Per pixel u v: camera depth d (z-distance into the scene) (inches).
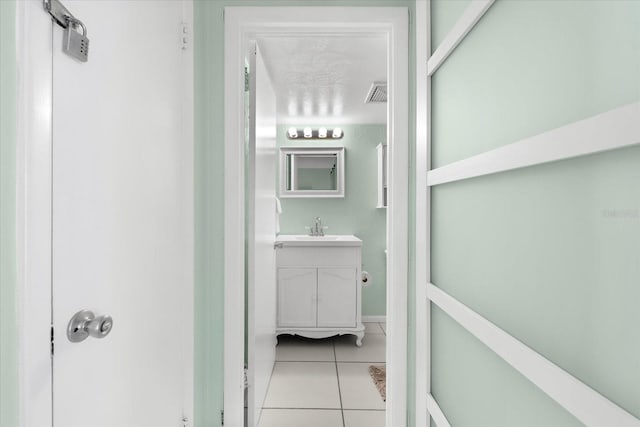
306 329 120.0
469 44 37.4
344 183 142.8
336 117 136.9
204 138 60.6
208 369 61.4
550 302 24.6
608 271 19.7
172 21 51.5
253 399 67.8
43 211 27.3
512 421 29.8
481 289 34.9
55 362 28.8
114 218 37.3
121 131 38.3
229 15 59.7
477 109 35.6
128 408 40.3
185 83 55.4
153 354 46.3
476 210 36.0
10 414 25.1
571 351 22.6
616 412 18.4
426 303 49.6
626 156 18.5
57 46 28.8
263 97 78.0
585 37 21.4
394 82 60.2
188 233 55.9
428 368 49.6
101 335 32.3
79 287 31.7
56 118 28.7
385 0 60.1
